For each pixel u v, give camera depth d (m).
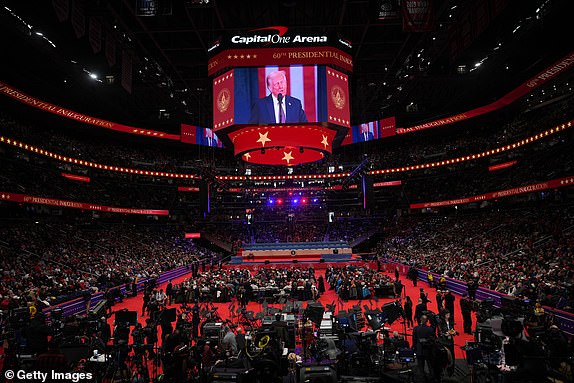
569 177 30.06
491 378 9.15
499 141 45.53
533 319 10.85
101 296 24.14
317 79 20.12
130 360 10.73
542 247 26.64
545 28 28.31
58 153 41.28
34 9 26.55
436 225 48.44
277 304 24.08
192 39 28.39
